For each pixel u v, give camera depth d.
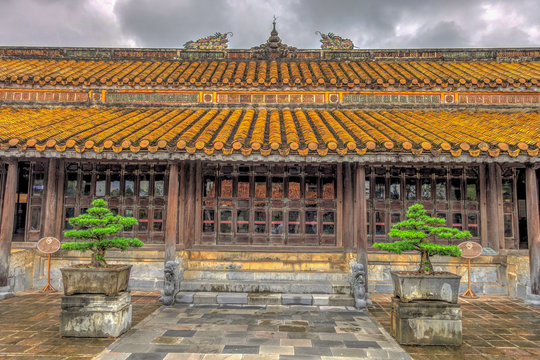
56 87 11.47
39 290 9.67
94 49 13.90
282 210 10.36
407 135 8.58
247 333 6.75
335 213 10.34
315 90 11.54
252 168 10.45
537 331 7.05
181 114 10.79
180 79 11.41
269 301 8.64
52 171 10.19
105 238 7.06
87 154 7.98
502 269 9.89
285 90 11.55
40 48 13.76
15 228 10.35
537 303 8.55
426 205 10.37
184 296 8.70
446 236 6.51
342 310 8.26
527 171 8.79
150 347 6.07
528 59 13.61
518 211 10.45
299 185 10.42
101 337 6.45
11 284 9.12
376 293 9.81
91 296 6.50
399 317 6.34
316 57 14.22
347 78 11.95
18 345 6.11
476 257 9.90
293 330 6.93
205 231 10.34
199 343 6.25
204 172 10.45
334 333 6.79
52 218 10.11
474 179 10.43
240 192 10.39
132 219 7.12
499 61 13.62
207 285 9.04
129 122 9.80
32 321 7.29
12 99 11.43
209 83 11.45
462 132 8.88
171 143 7.99
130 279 9.92
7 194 8.98
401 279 6.37
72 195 10.37
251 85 11.47
